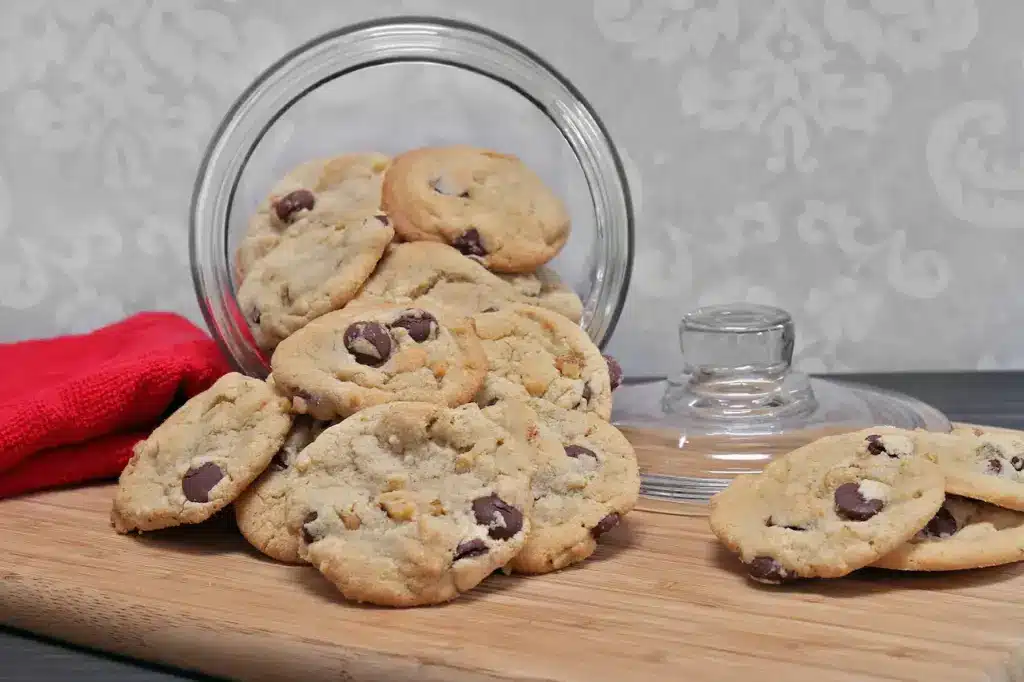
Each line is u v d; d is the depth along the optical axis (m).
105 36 1.04
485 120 0.92
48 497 0.88
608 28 1.02
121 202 1.06
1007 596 0.76
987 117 1.02
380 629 0.75
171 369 0.88
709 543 0.81
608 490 0.81
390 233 0.88
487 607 0.77
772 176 1.03
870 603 0.76
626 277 0.92
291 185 0.91
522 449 0.81
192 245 0.91
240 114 0.91
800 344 1.05
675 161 1.03
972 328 1.04
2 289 1.07
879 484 0.79
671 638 0.74
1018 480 0.80
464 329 0.84
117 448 0.89
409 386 0.82
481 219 0.88
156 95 1.04
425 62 0.91
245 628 0.75
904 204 1.03
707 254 1.04
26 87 1.04
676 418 0.89
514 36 1.02
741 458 0.85
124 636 0.77
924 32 1.01
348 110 0.92
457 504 0.78
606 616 0.76
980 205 1.03
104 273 1.06
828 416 0.88
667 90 1.02
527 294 0.89
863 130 1.02
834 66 1.02
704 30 1.02
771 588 0.77
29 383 0.93
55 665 0.77
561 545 0.79
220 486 0.81
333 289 0.87
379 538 0.78
